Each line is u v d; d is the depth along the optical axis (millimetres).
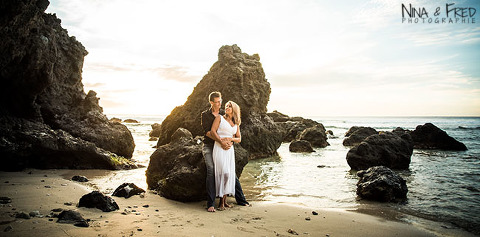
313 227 4781
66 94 12516
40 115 10625
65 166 9555
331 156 16812
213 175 5750
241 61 18625
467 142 26422
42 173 8352
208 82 18625
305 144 19578
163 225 4359
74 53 12984
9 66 8789
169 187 6227
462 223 5465
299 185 8820
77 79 13023
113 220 4402
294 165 13094
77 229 3852
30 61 9102
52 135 9438
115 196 6074
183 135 12227
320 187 8578
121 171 9812
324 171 11484
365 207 6508
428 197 7500
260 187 8484
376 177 7559
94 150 9859
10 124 9164
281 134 17938
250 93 17281
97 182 7730
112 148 12062
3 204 4805
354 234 4578
